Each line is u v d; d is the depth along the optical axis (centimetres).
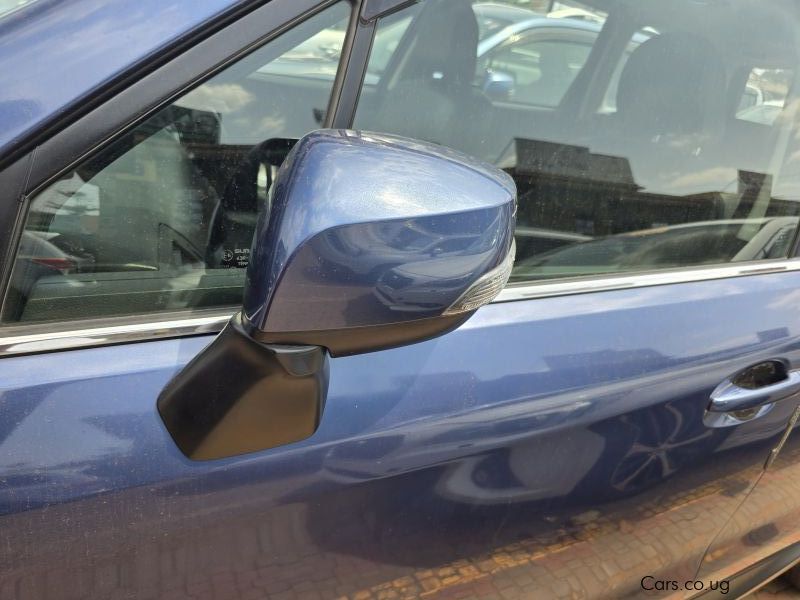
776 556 194
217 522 91
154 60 89
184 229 99
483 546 117
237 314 91
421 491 105
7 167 84
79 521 85
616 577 142
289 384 84
